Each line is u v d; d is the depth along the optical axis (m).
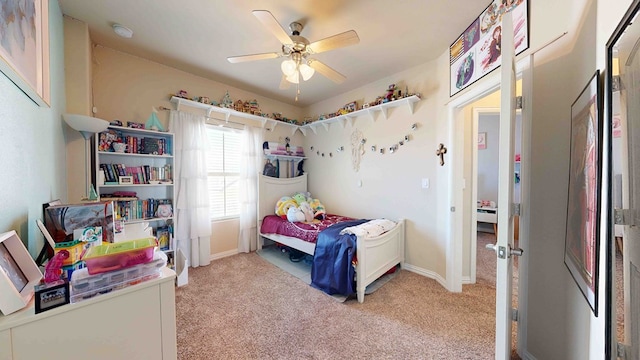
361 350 1.65
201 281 2.71
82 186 2.03
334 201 4.06
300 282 2.70
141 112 2.76
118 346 0.83
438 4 1.85
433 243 2.81
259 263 3.28
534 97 1.44
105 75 2.51
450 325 1.93
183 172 3.00
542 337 1.40
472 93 2.07
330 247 2.46
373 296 2.40
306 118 4.54
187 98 3.05
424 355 1.61
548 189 1.35
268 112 4.11
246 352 1.63
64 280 0.80
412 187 3.03
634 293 0.66
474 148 2.68
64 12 1.91
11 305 0.68
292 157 4.29
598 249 0.89
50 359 0.71
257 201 3.80
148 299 0.89
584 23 1.09
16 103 0.94
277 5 1.86
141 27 2.14
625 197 0.71
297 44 1.94
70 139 1.98
